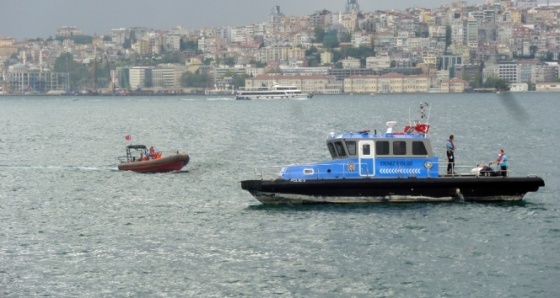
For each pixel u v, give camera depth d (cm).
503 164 9806
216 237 8475
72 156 16850
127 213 9806
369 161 9594
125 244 8300
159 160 13212
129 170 13350
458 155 15612
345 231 8519
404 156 9638
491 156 15425
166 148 18550
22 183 12400
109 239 8519
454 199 9594
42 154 17438
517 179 9581
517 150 16675
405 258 7656
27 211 10038
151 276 7319
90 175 13125
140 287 7062
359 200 9544
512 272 7262
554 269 7319
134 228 8981
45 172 13662
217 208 9931
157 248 8138
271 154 16400
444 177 9575
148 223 9206
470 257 7662
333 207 9438
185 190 11419
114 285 7119
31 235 8725
